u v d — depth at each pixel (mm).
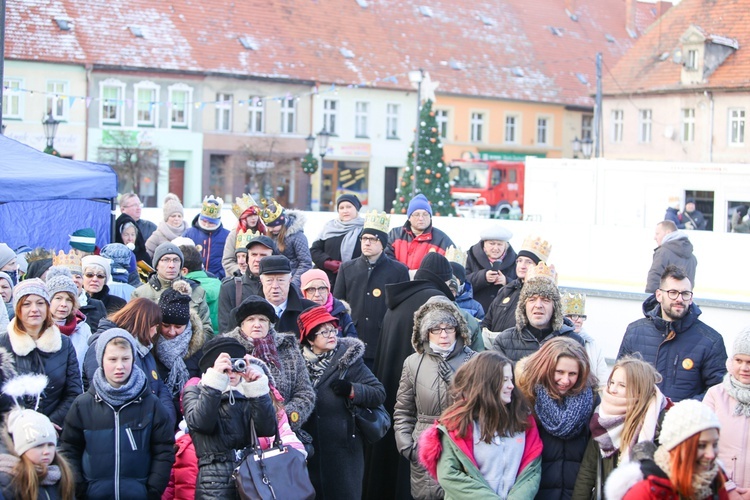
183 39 53562
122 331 7020
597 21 75625
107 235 15273
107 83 50469
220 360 6676
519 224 18641
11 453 6164
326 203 57812
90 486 6816
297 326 8648
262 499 6523
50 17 50219
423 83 59344
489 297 11297
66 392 7789
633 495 5648
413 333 7891
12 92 48438
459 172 55844
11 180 13602
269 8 58094
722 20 55750
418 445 6953
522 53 68250
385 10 63562
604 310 14352
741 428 7055
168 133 52219
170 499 7523
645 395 6465
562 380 6797
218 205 13906
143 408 6984
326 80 56906
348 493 7777
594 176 31359
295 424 7309
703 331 8266
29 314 7633
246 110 54656
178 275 9961
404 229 12109
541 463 6828
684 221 28875
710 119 53938
